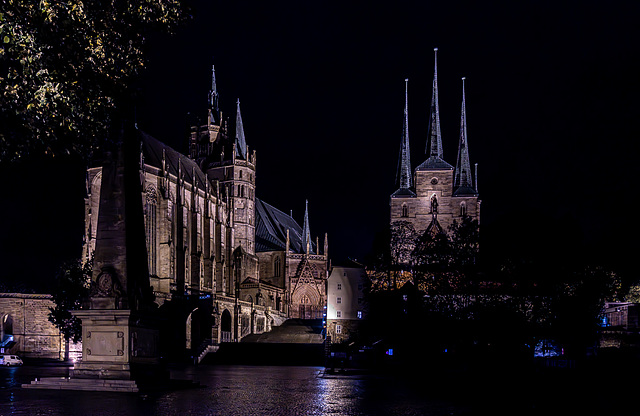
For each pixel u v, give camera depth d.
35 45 17.53
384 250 84.62
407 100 131.38
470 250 68.69
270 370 65.94
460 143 130.62
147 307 29.50
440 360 68.50
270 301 138.00
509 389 37.25
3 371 54.22
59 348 92.50
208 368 70.12
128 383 27.11
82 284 79.12
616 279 67.50
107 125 21.33
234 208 145.88
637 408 26.19
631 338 62.09
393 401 29.31
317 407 25.67
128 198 29.52
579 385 38.19
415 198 126.62
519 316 60.88
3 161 18.58
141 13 21.33
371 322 83.25
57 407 21.05
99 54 19.97
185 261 114.25
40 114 18.23
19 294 92.69
